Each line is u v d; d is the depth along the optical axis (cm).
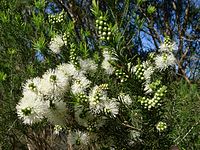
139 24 274
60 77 224
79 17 402
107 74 246
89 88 237
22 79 350
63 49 273
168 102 265
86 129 234
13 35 327
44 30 291
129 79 213
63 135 408
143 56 361
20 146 434
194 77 517
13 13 334
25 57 346
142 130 219
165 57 234
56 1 413
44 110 221
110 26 204
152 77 240
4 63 355
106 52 222
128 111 226
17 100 359
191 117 328
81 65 238
